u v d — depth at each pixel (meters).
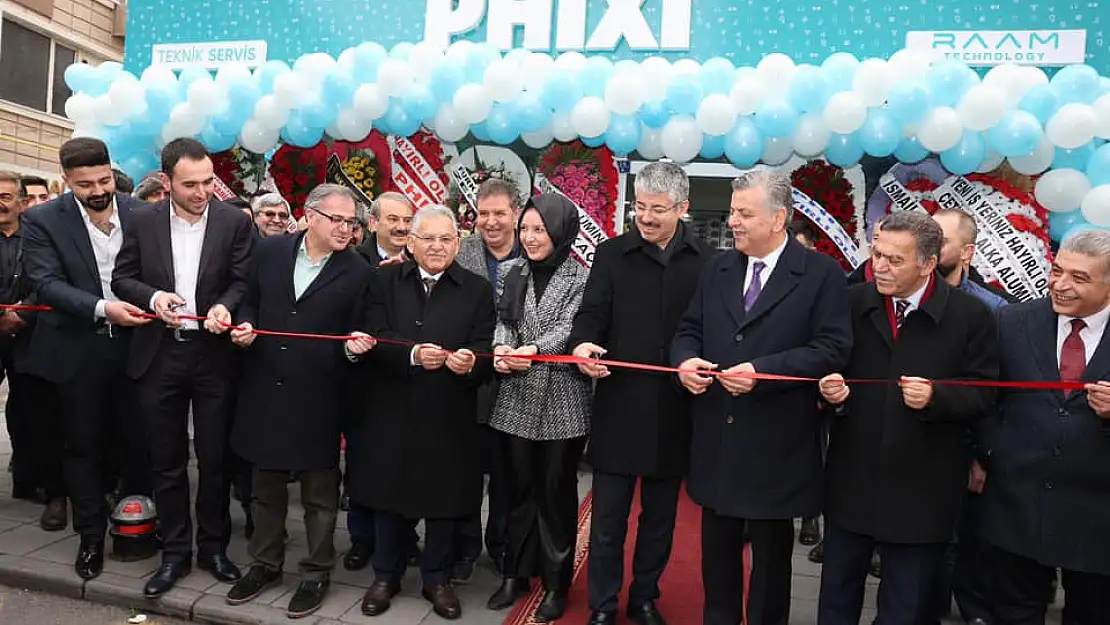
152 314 3.17
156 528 3.68
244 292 3.32
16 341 4.03
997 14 5.33
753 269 2.69
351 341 3.01
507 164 5.97
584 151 5.83
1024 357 2.51
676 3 5.76
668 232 2.92
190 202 3.13
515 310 3.13
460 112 4.88
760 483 2.55
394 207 4.00
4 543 3.73
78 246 3.33
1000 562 2.63
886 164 5.38
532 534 3.24
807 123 4.61
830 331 2.52
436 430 3.05
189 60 6.68
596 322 2.96
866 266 3.75
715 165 5.99
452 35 6.14
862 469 2.51
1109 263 2.27
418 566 3.70
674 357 2.75
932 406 2.36
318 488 3.17
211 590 3.28
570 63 4.96
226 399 3.36
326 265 3.14
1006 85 4.44
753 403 2.57
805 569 3.94
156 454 3.27
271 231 4.66
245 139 5.37
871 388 2.52
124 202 3.52
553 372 3.07
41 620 3.09
